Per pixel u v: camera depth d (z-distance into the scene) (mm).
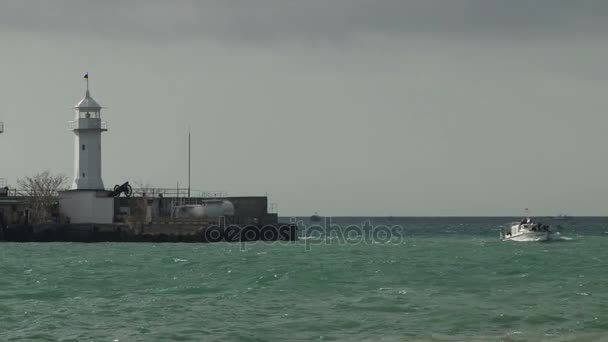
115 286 91562
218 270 108750
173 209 198500
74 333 64062
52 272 107812
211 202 199750
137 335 63219
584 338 62156
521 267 112875
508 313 71312
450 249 163250
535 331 64500
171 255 142125
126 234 190000
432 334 63750
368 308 74688
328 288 88250
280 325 66938
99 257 137250
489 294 83312
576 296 81500
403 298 80688
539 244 187875
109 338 62219
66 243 185000
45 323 67938
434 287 89250
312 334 63781
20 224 191750
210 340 61562
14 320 69438
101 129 199375
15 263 123812
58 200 196875
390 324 67312
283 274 100375
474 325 66812
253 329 65438
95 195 195125
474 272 105125
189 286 90188
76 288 89750
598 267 112750
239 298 81250
